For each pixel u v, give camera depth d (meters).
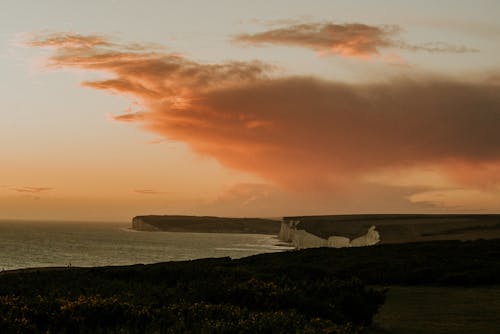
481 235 114.12
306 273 25.52
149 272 21.23
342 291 16.33
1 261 93.06
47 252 119.44
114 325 10.31
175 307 11.38
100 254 117.44
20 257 102.88
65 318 10.36
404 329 16.73
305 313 14.56
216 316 10.61
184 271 21.22
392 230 135.38
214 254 122.69
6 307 10.74
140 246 157.25
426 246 51.19
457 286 30.67
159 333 9.26
